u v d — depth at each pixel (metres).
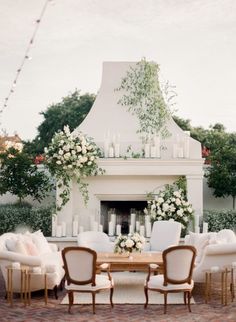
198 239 9.86
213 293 8.73
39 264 8.09
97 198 12.55
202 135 21.50
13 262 8.14
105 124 12.74
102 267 7.76
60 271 8.75
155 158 12.15
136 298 8.39
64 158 11.84
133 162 12.16
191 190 12.18
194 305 7.87
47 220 12.63
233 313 7.27
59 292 9.00
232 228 12.38
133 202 13.10
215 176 13.20
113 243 10.80
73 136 12.26
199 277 8.44
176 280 7.41
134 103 12.74
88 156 11.95
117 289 9.09
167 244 10.91
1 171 13.45
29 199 14.20
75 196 12.47
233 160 13.40
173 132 12.67
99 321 6.89
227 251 8.20
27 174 13.31
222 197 13.90
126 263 8.54
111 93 12.87
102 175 12.43
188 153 12.21
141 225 12.55
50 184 13.36
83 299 8.30
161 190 12.44
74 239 12.05
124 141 12.53
